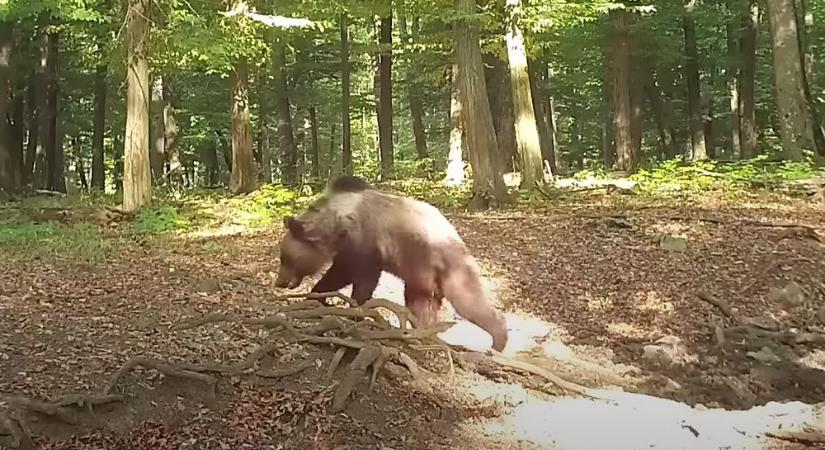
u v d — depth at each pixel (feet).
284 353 23.11
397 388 22.84
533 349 29.63
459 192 65.00
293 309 26.40
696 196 56.24
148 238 44.96
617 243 42.52
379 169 94.32
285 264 27.20
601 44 85.66
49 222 49.65
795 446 22.84
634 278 37.45
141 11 51.85
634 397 26.08
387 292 34.50
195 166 151.94
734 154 108.99
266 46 58.75
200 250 41.01
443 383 24.04
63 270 34.86
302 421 20.44
